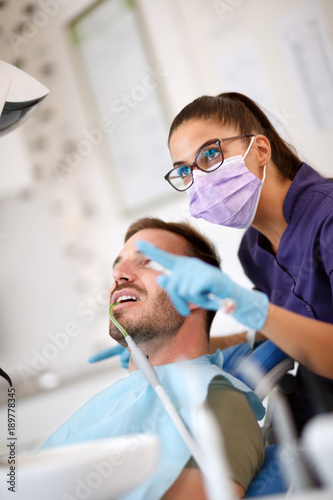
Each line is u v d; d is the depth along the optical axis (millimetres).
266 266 1411
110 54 2674
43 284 2418
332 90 2311
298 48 2359
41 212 2541
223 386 1087
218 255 1443
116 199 2611
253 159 1271
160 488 939
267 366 1218
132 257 1291
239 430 1004
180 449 978
